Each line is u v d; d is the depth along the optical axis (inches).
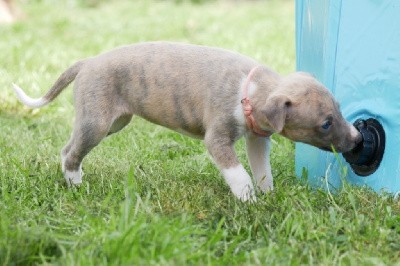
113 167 305.3
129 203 229.5
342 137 257.1
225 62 265.6
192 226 225.3
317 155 297.4
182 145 356.5
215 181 285.9
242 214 239.3
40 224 238.8
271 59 547.8
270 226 229.8
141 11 818.2
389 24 266.2
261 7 874.1
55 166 303.4
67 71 290.5
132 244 203.5
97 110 274.7
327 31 294.2
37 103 300.0
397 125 258.1
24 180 283.1
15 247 206.7
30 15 771.4
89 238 214.2
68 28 700.7
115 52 279.1
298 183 284.5
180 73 268.4
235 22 745.6
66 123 400.2
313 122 250.4
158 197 259.0
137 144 351.9
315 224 230.7
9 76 481.4
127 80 274.8
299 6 314.2
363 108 276.1
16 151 335.3
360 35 280.4
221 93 260.4
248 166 315.6
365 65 276.7
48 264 199.6
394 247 219.3
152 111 275.3
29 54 555.2
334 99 255.4
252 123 257.4
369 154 269.0
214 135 261.9
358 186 269.0
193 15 788.6
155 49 275.3
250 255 208.2
